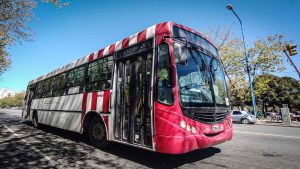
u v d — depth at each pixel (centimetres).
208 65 550
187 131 416
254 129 1350
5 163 504
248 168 464
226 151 622
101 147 635
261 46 2911
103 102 618
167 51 456
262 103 4244
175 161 515
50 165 489
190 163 498
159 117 432
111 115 578
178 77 442
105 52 667
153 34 499
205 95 491
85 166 480
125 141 525
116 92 584
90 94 688
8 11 1252
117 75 594
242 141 801
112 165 486
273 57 2869
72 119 769
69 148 664
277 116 2592
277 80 4128
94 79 690
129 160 525
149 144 455
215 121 480
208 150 632
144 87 493
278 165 488
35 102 1233
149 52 500
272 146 708
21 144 732
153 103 450
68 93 838
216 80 563
